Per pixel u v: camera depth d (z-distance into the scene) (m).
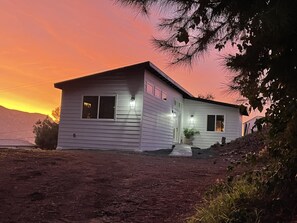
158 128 17.25
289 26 3.03
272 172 4.13
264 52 3.61
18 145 22.45
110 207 5.39
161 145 17.75
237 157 11.46
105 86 15.77
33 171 7.08
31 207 5.19
